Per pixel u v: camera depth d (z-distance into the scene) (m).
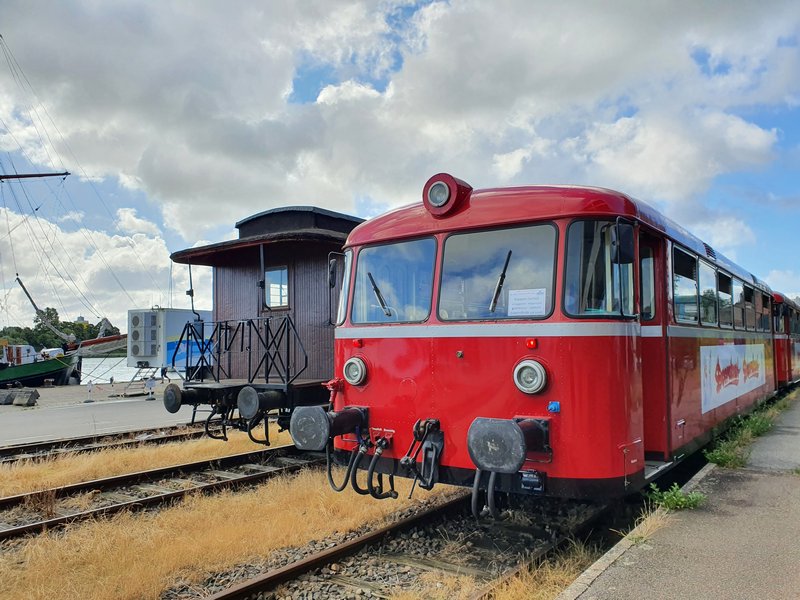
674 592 4.06
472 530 6.19
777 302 15.23
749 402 11.22
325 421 5.70
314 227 10.79
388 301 6.15
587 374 5.04
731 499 6.20
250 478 8.39
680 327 7.01
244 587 4.67
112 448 10.94
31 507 7.21
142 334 23.83
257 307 11.31
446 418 5.59
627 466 5.16
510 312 5.39
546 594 4.53
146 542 5.71
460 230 5.78
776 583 4.17
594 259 5.22
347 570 5.23
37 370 30.11
